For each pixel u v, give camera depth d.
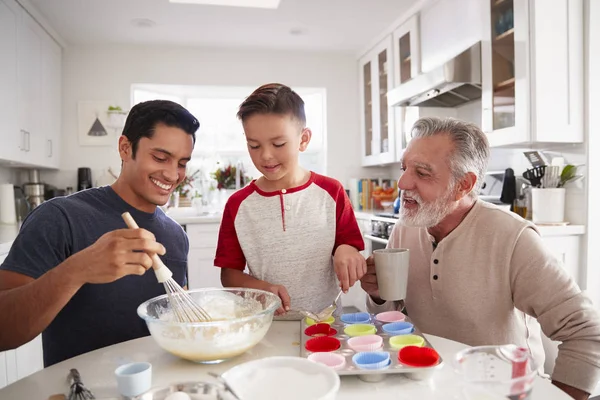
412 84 2.69
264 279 1.23
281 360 0.67
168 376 0.73
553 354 1.29
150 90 3.90
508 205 2.35
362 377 0.72
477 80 2.33
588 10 2.07
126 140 1.01
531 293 1.02
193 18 3.08
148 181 1.00
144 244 0.73
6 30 2.48
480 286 1.08
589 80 2.08
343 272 1.06
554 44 2.04
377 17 3.12
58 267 0.74
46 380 0.73
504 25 2.20
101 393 0.68
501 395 0.55
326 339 0.82
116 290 1.02
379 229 2.94
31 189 3.19
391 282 1.00
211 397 0.58
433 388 0.69
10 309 0.75
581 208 2.14
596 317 0.95
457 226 1.12
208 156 4.09
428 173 1.08
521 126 2.09
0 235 2.27
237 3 2.87
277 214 1.23
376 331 0.89
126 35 3.41
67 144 3.57
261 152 1.11
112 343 1.02
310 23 3.22
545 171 2.20
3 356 1.80
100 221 1.02
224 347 0.74
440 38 2.71
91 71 3.60
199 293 0.95
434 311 1.16
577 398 0.93
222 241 1.29
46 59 3.16
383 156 3.53
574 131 2.09
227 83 3.82
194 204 3.69
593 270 2.12
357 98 4.06
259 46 3.74
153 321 0.74
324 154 4.12
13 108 2.57
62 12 2.93
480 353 0.63
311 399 0.54
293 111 1.10
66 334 1.00
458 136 1.07
